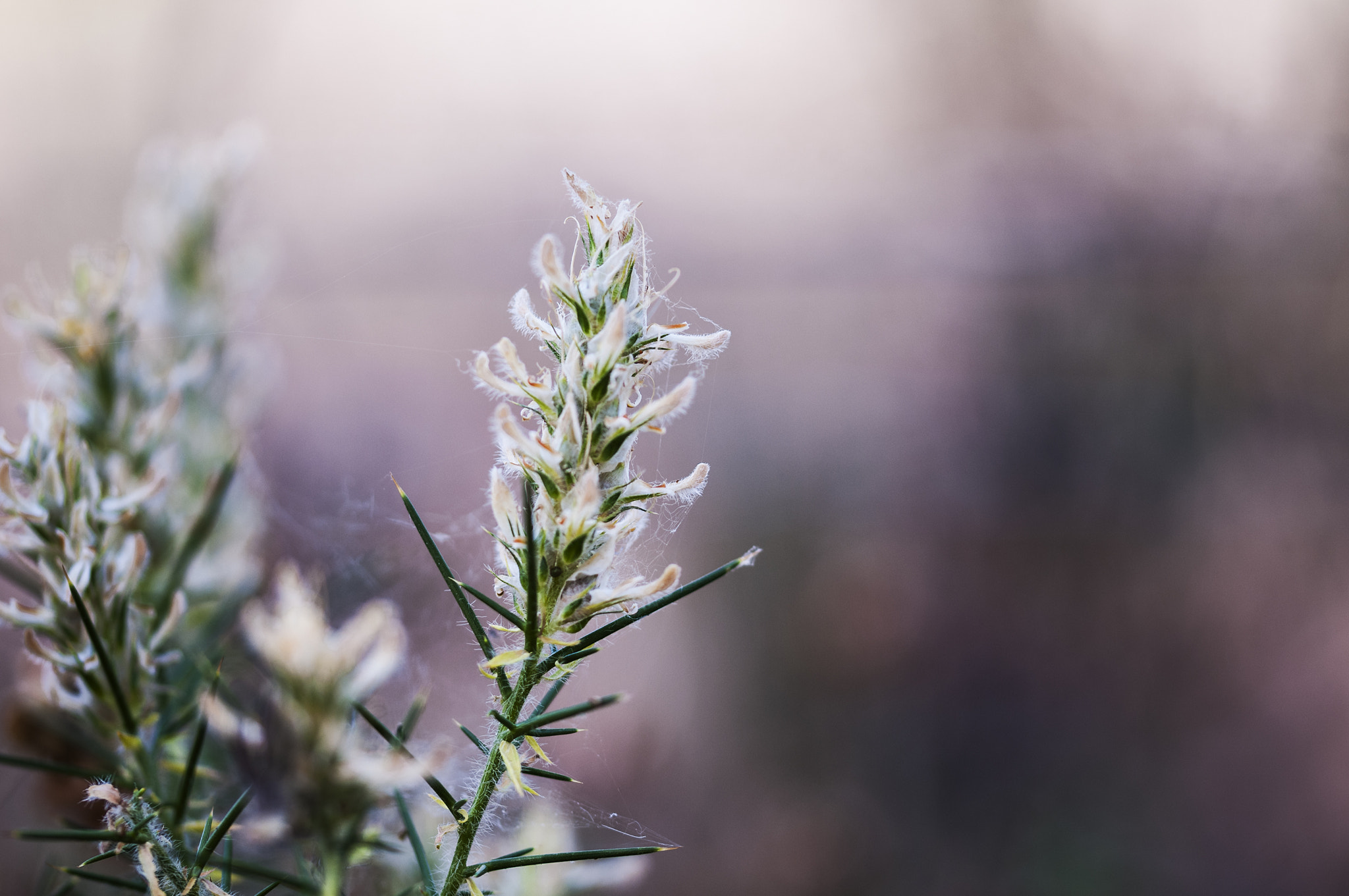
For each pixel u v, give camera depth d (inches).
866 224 257.6
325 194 226.1
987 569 249.8
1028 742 219.3
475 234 226.7
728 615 232.2
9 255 191.2
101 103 206.5
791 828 192.9
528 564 38.3
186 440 78.6
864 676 230.1
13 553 51.9
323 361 195.6
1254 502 250.2
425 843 57.5
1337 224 240.5
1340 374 242.7
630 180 252.8
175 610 55.0
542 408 40.8
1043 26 269.9
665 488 40.6
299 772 40.5
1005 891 191.5
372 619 41.8
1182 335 252.5
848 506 258.7
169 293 83.9
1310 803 211.6
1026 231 253.6
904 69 274.8
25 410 52.6
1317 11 244.2
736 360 268.8
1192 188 246.8
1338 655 235.3
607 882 66.3
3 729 67.7
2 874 76.4
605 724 184.1
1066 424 260.7
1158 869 195.9
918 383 267.3
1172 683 236.1
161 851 45.5
